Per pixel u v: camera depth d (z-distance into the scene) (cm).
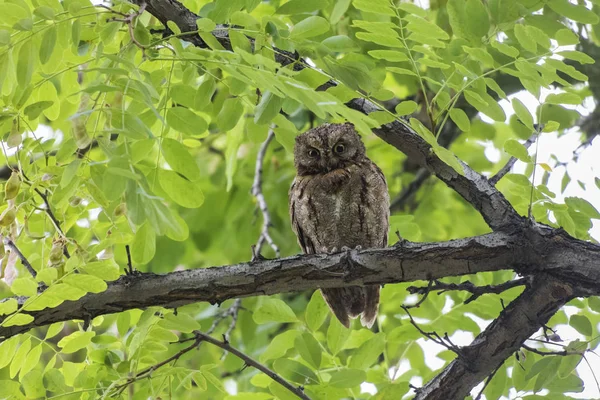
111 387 807
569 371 881
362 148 1323
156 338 852
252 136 876
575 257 839
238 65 678
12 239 773
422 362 1230
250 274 827
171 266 1641
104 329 1442
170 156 768
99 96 741
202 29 728
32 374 826
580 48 1163
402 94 1645
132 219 574
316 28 758
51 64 781
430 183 1769
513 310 895
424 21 750
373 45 1102
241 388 1452
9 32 707
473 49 773
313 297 1021
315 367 934
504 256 847
